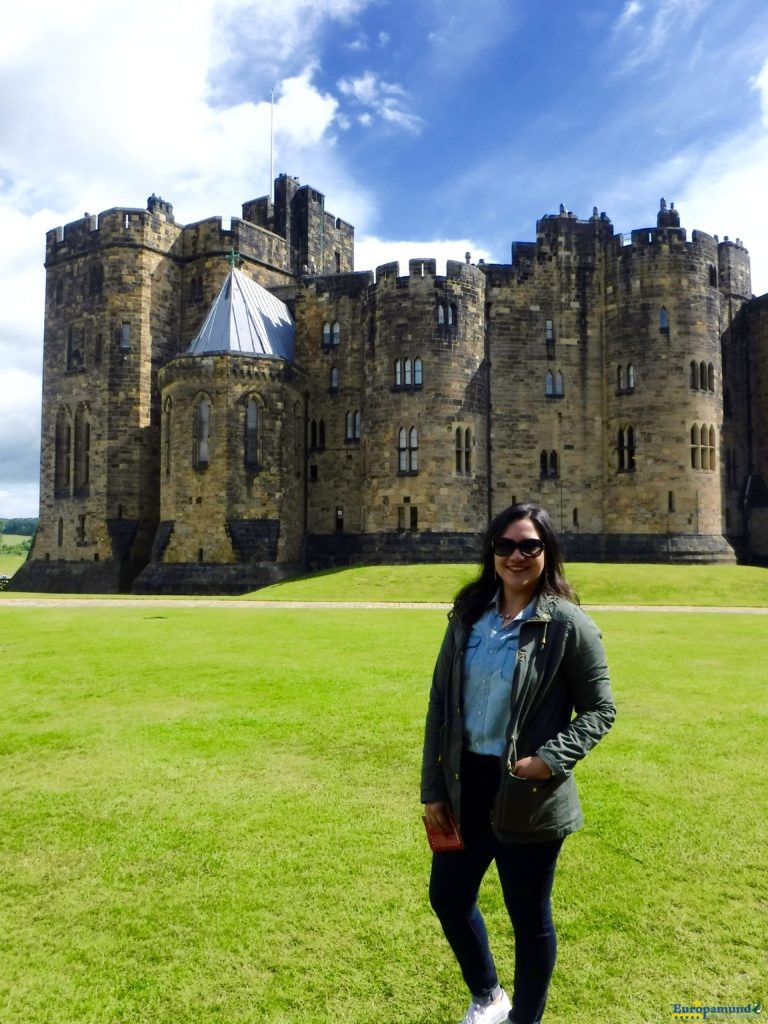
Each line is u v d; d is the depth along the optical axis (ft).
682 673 48.98
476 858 14.46
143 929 18.47
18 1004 15.60
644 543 157.89
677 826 24.27
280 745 33.19
